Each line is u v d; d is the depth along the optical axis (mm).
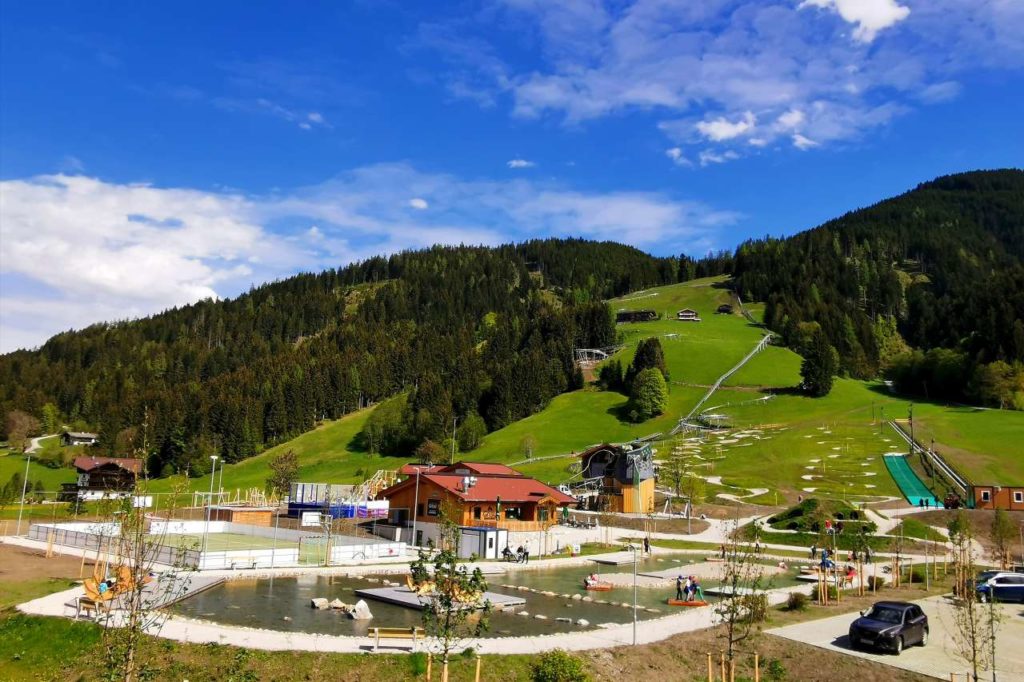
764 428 157250
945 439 131875
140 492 22078
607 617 40656
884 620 33688
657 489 120562
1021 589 45219
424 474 78875
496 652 30672
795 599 42500
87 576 44938
